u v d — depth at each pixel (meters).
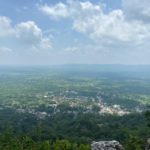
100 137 133.62
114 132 135.00
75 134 140.75
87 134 139.00
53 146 89.94
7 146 87.38
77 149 87.50
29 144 88.69
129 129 135.50
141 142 69.00
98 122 173.00
